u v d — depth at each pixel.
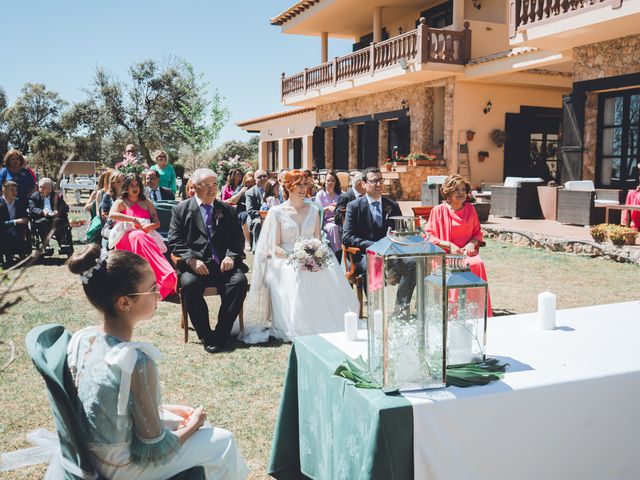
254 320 5.23
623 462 2.11
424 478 1.82
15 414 3.54
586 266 8.20
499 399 1.89
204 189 5.03
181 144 27.45
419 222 1.96
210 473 2.00
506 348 2.35
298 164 26.41
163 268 6.09
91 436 1.73
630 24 9.80
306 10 20.83
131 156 8.56
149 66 27.48
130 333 1.87
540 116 17.00
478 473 1.90
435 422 1.82
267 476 2.80
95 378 1.72
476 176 16.17
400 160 16.34
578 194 10.46
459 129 15.91
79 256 1.79
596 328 2.64
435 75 15.84
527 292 6.74
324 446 2.28
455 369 2.04
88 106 27.31
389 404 1.80
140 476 1.80
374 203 5.52
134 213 6.38
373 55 17.27
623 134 11.38
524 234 9.92
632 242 8.53
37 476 2.84
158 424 1.79
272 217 5.21
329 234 6.73
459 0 15.77
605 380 2.04
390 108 18.62
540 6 10.95
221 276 4.97
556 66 15.67
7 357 4.51
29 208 9.28
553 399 1.97
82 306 6.14
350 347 2.45
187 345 4.90
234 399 3.73
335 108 21.94
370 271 2.00
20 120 34.22
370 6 19.06
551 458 1.99
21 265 1.39
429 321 1.91
